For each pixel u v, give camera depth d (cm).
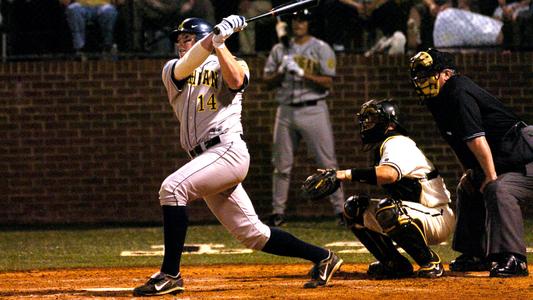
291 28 4744
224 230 4306
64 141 4756
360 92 4741
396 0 4759
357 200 2481
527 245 3566
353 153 4728
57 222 4753
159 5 4800
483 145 2448
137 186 4747
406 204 2477
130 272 2934
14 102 4762
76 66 4747
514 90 4769
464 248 2661
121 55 4781
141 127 4747
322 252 2342
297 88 4309
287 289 2312
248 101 4747
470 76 4759
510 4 4853
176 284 2223
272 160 4453
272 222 4359
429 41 4812
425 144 4741
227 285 2467
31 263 3241
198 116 2217
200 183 2192
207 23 2292
